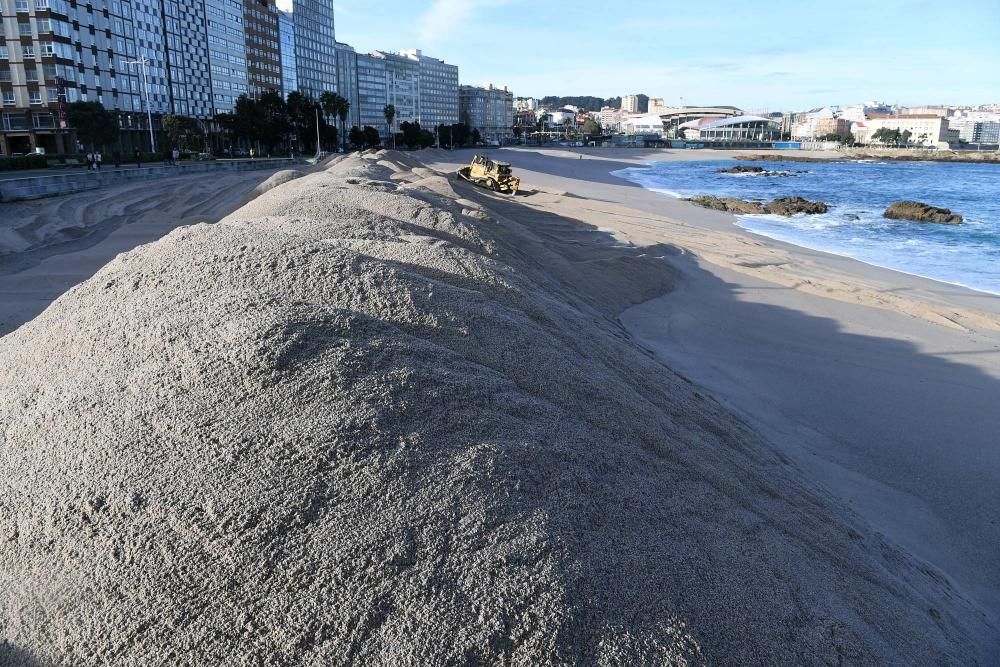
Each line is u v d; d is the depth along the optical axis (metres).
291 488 3.42
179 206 23.78
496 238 12.05
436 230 10.58
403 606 3.05
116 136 55.31
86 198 25.83
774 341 12.02
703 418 6.73
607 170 79.31
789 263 18.84
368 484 3.52
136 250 5.88
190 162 53.91
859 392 9.79
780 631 3.62
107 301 5.10
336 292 5.27
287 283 5.21
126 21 68.44
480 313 5.80
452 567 3.25
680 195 45.47
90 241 18.52
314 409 3.85
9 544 3.35
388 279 5.61
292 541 3.22
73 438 3.79
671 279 15.90
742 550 4.24
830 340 12.15
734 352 11.37
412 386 4.23
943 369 10.80
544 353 5.60
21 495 3.53
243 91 100.19
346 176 15.16
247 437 3.64
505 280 7.46
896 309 14.34
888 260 21.50
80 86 59.91
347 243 7.54
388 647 2.91
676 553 3.87
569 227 21.41
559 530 3.60
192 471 3.49
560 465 4.15
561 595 3.22
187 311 4.64
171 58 78.88
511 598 3.16
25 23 54.88
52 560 3.24
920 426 8.70
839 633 3.81
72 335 4.79
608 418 5.19
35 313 11.62
